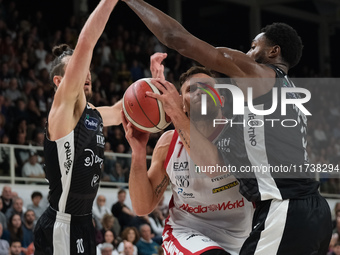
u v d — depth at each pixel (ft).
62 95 10.41
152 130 11.43
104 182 30.45
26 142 33.30
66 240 10.79
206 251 10.75
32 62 38.99
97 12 10.27
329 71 63.41
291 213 9.90
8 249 24.97
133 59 47.26
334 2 61.41
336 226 34.58
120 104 13.04
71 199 10.80
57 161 10.62
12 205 26.48
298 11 62.39
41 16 44.65
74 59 10.18
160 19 10.03
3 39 38.11
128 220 29.07
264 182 10.11
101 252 26.68
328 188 38.04
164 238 12.07
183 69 49.75
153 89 11.26
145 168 12.05
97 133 10.99
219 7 58.23
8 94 35.83
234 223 11.78
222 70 9.86
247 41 59.16
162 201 31.07
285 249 9.88
